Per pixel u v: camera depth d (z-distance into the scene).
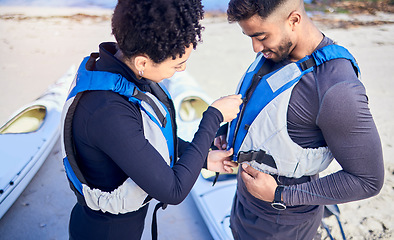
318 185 1.26
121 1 1.03
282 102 1.24
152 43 1.02
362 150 1.14
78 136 1.12
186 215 2.71
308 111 1.20
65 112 1.15
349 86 1.11
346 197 1.22
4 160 2.79
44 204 2.73
